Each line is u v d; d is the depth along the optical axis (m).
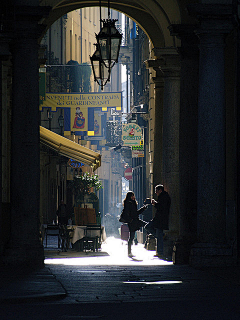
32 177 34.25
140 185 92.69
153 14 48.38
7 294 23.06
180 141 38.72
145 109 87.88
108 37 36.81
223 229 34.47
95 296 23.53
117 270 32.41
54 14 50.88
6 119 51.97
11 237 34.19
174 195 46.97
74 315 19.84
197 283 26.94
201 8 34.00
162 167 47.56
